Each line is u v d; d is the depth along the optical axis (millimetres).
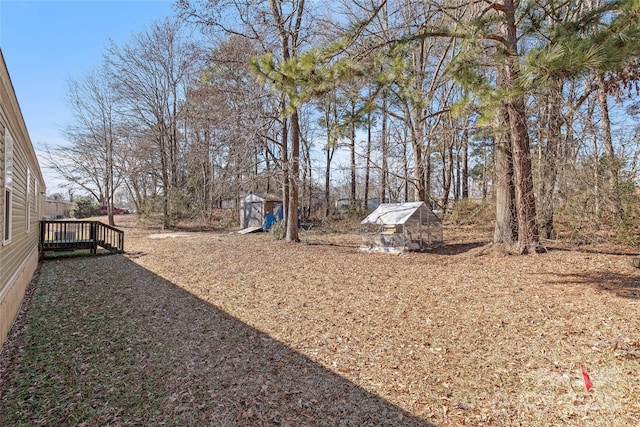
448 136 14266
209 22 12781
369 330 4746
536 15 6652
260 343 4438
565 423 2713
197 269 9352
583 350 3797
